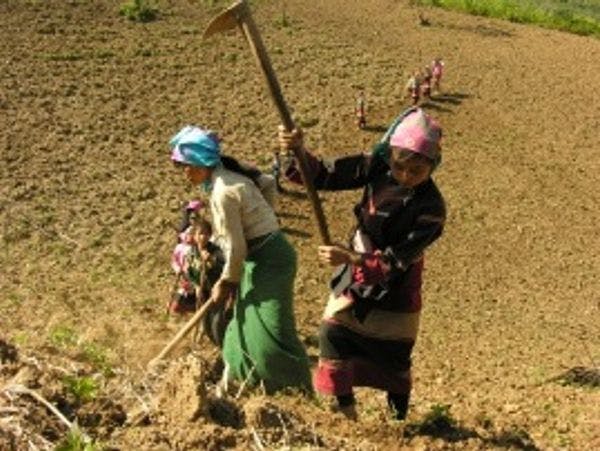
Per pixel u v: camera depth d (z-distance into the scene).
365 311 7.12
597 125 39.12
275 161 29.56
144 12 41.91
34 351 7.05
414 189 6.69
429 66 41.06
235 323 8.97
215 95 35.78
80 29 39.34
